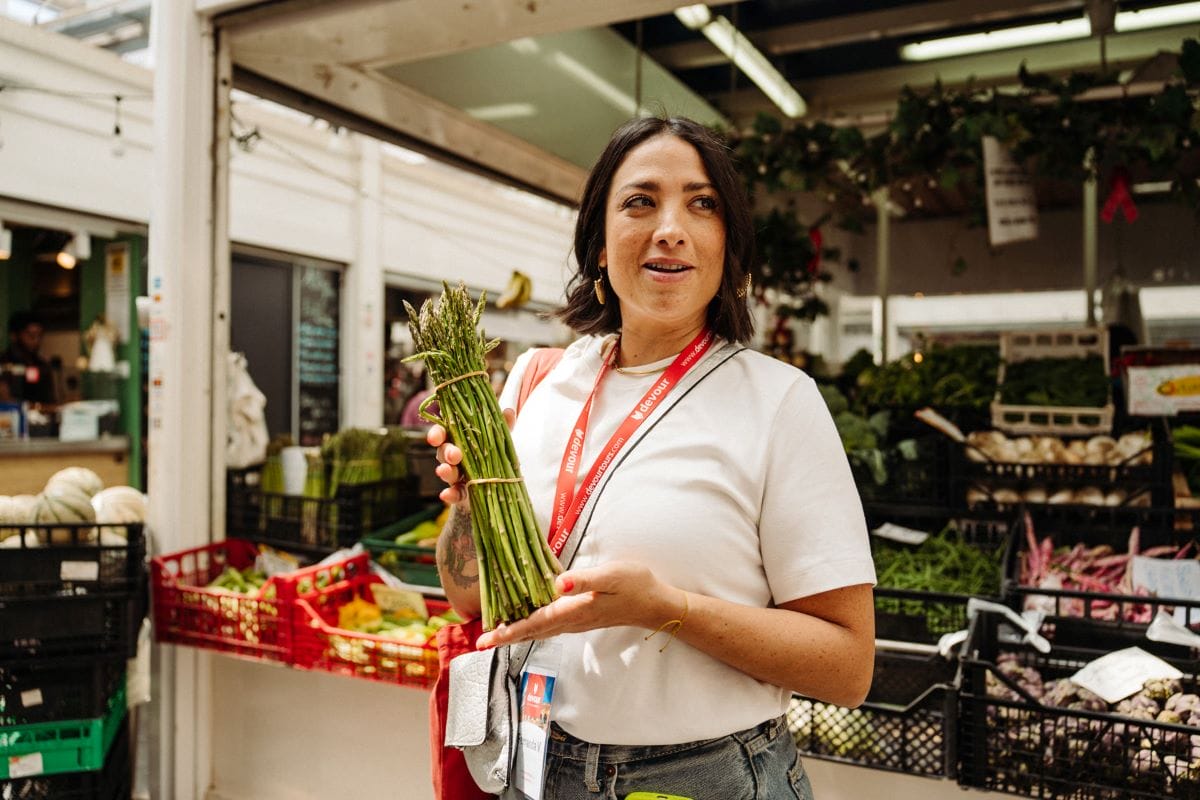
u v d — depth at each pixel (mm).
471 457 1216
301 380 7664
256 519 3266
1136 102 3488
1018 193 3709
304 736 2676
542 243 10727
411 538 3059
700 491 1171
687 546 1152
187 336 2881
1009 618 1900
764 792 1195
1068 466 2768
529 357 1511
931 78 5320
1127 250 6602
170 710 2811
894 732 1780
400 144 4363
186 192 2873
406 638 2305
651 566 1158
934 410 3254
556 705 1226
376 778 2547
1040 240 6949
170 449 2854
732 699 1174
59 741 2387
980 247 7184
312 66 3223
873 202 6641
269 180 6988
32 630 2342
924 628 2172
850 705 1204
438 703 1368
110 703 2539
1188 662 1836
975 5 4309
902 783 1896
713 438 1188
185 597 2568
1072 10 4449
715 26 4465
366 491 3182
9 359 6301
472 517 1212
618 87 4805
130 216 5945
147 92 5992
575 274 1456
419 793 2473
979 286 7215
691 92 5645
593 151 5059
